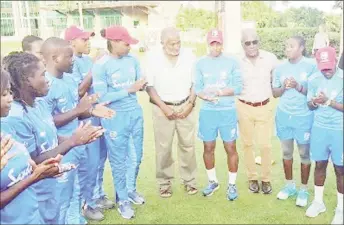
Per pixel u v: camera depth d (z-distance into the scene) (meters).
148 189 3.52
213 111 3.12
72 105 2.62
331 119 2.72
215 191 3.46
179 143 3.32
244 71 3.11
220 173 3.74
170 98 3.16
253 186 3.39
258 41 3.04
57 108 2.53
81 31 3.01
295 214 3.04
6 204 1.79
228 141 3.18
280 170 3.69
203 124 3.20
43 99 2.26
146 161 3.88
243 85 3.14
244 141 3.29
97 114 2.70
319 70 2.70
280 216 3.01
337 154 2.76
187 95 3.19
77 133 2.16
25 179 1.82
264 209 3.13
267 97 3.17
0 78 1.78
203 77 3.07
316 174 2.93
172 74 3.11
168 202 3.30
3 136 1.82
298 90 2.92
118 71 2.91
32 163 1.90
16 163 1.81
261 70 3.09
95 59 3.16
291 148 3.14
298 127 2.98
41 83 2.05
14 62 2.02
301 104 2.96
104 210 3.20
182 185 3.59
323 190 3.22
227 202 3.27
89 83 3.03
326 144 2.79
